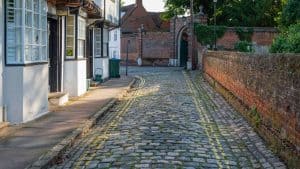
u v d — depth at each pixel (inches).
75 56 772.0
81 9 779.4
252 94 533.3
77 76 778.2
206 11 2178.9
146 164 343.9
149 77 1437.0
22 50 484.7
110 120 569.0
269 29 1878.7
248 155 386.0
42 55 556.4
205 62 1323.8
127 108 683.4
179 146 405.4
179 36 2224.4
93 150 399.5
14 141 411.8
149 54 2393.0
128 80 1240.2
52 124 499.5
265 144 422.3
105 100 743.1
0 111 466.0
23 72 486.9
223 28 1884.8
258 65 502.0
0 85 464.1
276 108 400.8
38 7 535.8
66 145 398.3
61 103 670.5
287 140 358.0
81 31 825.5
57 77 712.4
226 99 783.7
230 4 2110.0
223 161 364.5
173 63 2269.9
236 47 1755.7
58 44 708.0
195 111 647.1
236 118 584.4
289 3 1176.2
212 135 471.2
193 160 361.4
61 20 718.5
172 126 503.8
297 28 921.5
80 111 606.5
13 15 481.7
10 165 332.2
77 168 345.1
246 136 464.4
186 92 929.5
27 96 502.0
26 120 501.7
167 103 726.5
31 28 510.0
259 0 2063.2
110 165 345.7
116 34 2400.3
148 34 2389.3
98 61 1146.0
